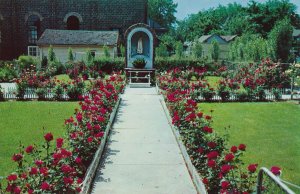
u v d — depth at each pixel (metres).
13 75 32.69
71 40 44.62
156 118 14.68
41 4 51.28
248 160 9.84
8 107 18.17
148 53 29.73
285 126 14.18
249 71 25.69
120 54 47.03
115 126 13.22
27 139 11.78
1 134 12.45
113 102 15.51
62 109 17.69
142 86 25.81
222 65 40.47
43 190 5.53
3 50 51.41
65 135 8.99
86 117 10.56
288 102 20.47
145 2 51.44
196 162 8.14
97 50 44.53
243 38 49.81
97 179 8.02
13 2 50.94
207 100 20.89
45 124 14.19
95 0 51.28
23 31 51.56
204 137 8.37
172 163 9.14
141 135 11.91
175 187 7.63
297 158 10.11
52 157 6.67
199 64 39.75
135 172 8.48
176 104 12.99
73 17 52.06
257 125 14.33
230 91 21.09
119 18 51.59
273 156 10.27
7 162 9.36
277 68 22.84
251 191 6.11
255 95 21.11
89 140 8.25
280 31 30.08
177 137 11.23
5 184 7.82
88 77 33.00
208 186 6.84
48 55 41.34
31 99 21.06
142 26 28.92
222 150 8.05
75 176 7.40
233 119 15.52
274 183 5.06
